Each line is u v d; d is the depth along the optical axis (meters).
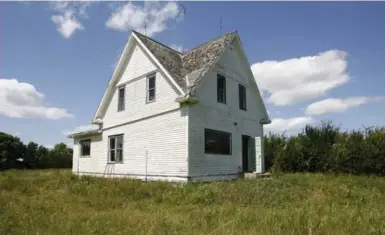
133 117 18.47
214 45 18.66
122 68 20.17
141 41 18.30
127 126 18.88
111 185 12.98
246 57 20.00
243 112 19.58
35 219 7.33
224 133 17.41
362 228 6.30
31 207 8.90
